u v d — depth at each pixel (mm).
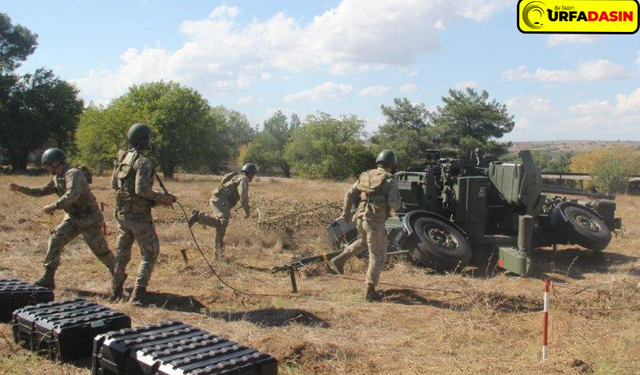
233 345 4742
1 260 9680
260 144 89438
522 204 11430
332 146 53562
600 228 11984
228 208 10711
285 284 9062
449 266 9938
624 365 5496
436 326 6973
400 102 53375
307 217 15430
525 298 8414
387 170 8570
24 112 56656
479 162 12453
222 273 9398
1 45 64125
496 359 5887
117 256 7488
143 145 7363
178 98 46344
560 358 5684
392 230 10273
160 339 4797
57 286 8062
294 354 5613
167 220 14711
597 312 7734
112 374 4703
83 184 7512
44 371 5152
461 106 48281
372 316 7348
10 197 17062
